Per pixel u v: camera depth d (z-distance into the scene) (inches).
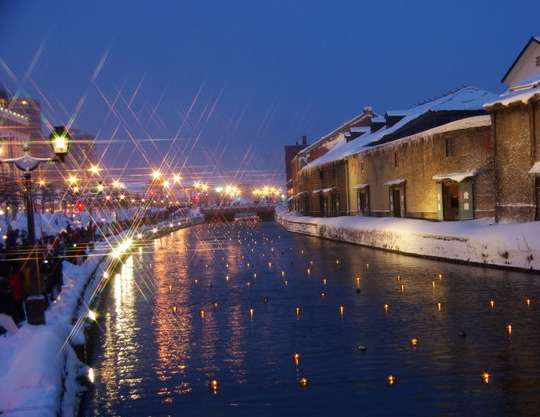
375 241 1662.2
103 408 458.9
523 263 1031.0
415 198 1695.4
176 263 1509.6
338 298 879.1
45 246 948.6
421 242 1370.6
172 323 748.6
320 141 3102.9
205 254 1736.0
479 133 1432.1
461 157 1476.4
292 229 2807.6
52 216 1966.0
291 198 3914.9
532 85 1227.9
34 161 586.2
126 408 457.1
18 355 425.4
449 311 743.1
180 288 1056.2
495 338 606.9
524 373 496.7
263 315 776.3
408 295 870.4
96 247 1590.8
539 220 1151.0
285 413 434.3
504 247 1073.5
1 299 575.5
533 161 1159.0
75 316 677.3
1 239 1155.9
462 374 500.7
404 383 485.1
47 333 498.3
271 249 1822.1
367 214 2066.9
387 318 723.4
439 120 1771.7
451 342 600.1
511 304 764.0
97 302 931.3
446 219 1542.8
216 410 446.3
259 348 609.0
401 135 1908.2
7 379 391.2
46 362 418.3
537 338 599.8
